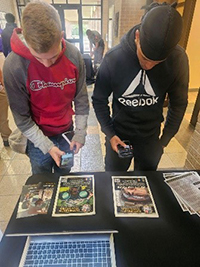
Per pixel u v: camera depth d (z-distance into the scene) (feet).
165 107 10.66
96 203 2.42
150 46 2.07
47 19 1.99
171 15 1.94
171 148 7.44
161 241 2.01
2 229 4.32
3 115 6.98
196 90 14.03
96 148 7.36
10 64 2.56
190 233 2.09
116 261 1.82
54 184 2.69
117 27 15.02
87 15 23.13
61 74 2.82
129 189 2.62
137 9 12.86
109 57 2.94
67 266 1.75
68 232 2.04
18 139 3.49
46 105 3.06
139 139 3.52
